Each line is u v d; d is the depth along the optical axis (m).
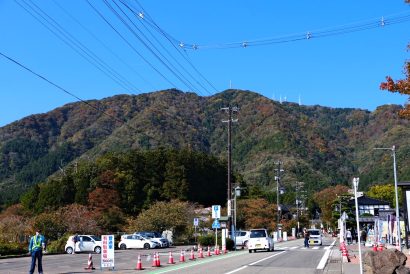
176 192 93.62
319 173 144.62
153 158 95.94
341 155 170.38
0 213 100.31
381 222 48.66
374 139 181.62
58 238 51.59
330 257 30.73
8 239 52.75
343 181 147.88
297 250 40.56
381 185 110.19
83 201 88.38
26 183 150.75
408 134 158.88
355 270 21.30
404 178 103.69
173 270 22.28
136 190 90.88
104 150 141.88
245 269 22.20
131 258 33.50
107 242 23.23
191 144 152.12
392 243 43.94
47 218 54.69
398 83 14.10
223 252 37.59
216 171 105.38
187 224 68.50
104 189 83.75
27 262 30.27
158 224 66.00
